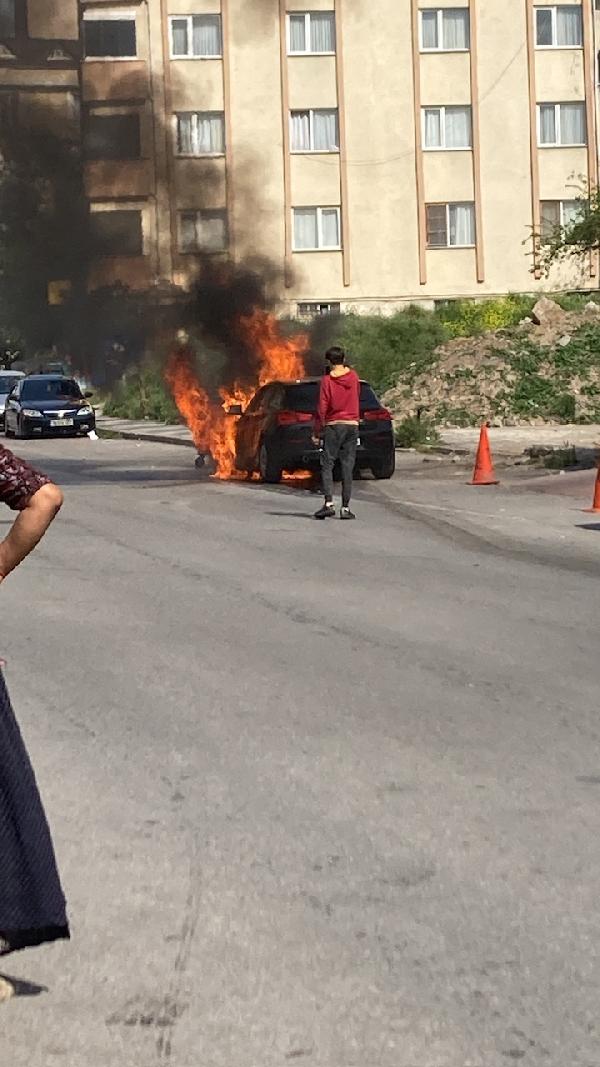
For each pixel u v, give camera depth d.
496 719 8.54
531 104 61.12
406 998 4.75
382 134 61.03
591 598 12.98
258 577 14.23
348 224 61.06
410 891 5.73
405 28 60.72
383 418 25.00
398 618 11.96
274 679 9.62
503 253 61.50
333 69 60.78
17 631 11.36
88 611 12.29
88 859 6.10
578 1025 4.56
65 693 9.20
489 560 15.47
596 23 61.19
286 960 5.06
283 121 60.78
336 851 6.21
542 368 38.81
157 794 7.03
